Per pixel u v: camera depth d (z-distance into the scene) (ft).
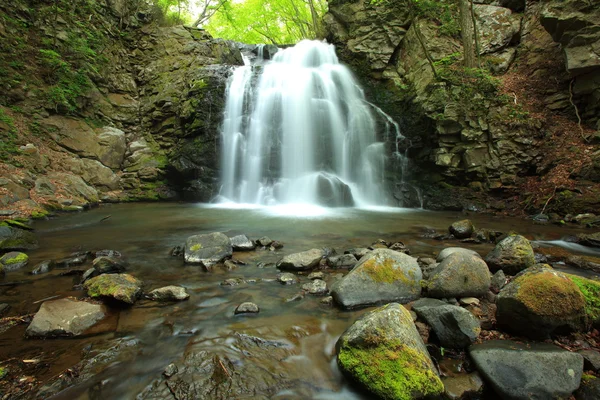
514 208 36.63
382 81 53.47
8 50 39.27
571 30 33.94
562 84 38.86
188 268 16.65
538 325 9.16
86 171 41.93
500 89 41.14
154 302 12.51
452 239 23.79
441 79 43.39
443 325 9.70
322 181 43.04
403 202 43.96
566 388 7.57
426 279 13.87
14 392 7.50
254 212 36.91
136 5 58.70
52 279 14.67
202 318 11.30
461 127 40.22
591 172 31.89
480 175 39.55
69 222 28.84
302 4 86.22
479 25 49.67
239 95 47.65
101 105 48.78
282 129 47.70
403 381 7.52
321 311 11.91
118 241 22.45
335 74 53.83
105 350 9.26
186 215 34.27
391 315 8.77
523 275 10.30
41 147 39.01
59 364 8.60
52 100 41.57
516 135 38.11
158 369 8.54
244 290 13.80
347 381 8.25
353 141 48.42
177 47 57.88
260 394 7.75
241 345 9.70
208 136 46.01
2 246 18.42
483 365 8.32
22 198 30.30
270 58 71.20
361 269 12.98
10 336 9.89
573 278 11.01
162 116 50.52
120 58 54.65
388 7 54.95
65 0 46.11
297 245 21.56
